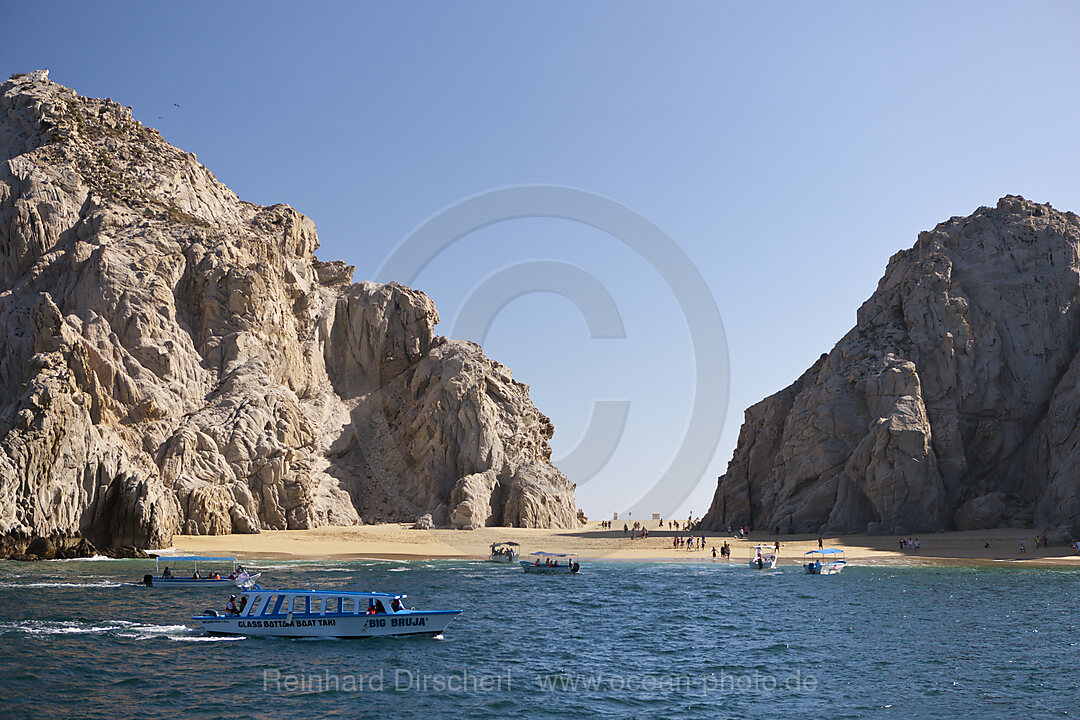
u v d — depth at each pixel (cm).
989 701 4209
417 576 8625
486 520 13762
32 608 6103
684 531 13838
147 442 11819
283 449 12625
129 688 4181
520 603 7025
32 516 9194
